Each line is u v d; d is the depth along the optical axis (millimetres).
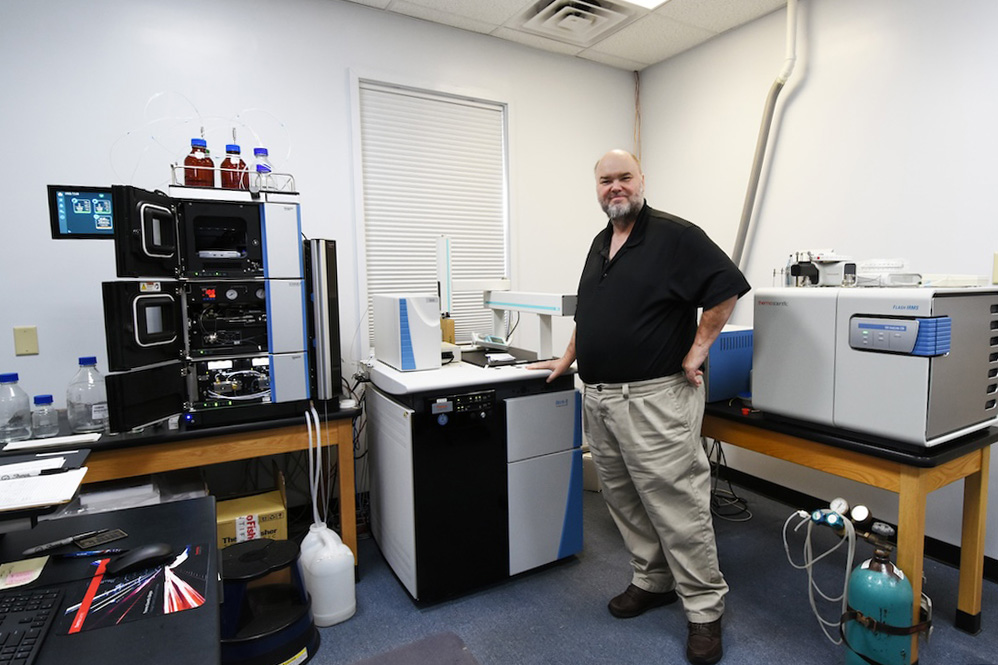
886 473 1551
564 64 3271
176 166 1942
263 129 2453
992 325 1620
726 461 3152
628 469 1813
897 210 2314
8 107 2033
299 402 2000
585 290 1929
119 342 1596
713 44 3057
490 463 2041
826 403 1671
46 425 1843
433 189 2922
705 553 1742
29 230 2088
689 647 1688
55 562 1016
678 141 3324
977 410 1592
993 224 2031
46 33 2070
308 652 1720
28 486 1048
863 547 2359
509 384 2076
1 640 765
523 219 3197
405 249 2865
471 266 3080
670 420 1716
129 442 1733
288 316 1940
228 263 1856
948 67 2119
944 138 2148
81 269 2172
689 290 1688
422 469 1919
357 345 2719
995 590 2023
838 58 2488
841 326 1617
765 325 1837
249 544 1813
